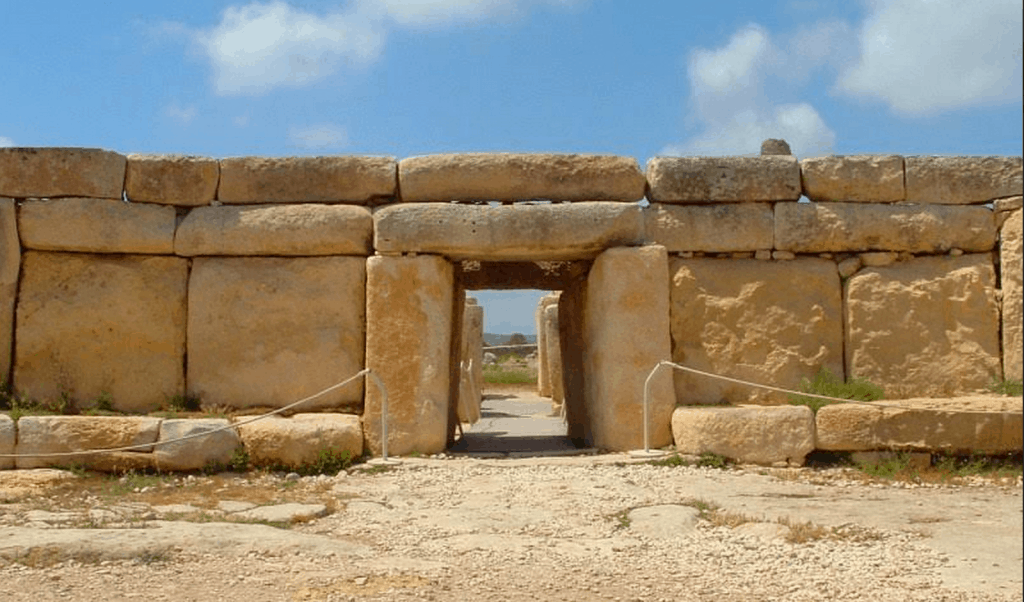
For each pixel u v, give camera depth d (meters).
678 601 5.12
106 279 10.10
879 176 10.20
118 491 8.15
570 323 12.06
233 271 10.12
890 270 10.18
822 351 10.07
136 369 10.08
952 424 8.91
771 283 10.14
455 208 9.87
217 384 10.05
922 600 5.04
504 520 6.98
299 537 6.23
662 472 8.63
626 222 9.88
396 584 5.36
